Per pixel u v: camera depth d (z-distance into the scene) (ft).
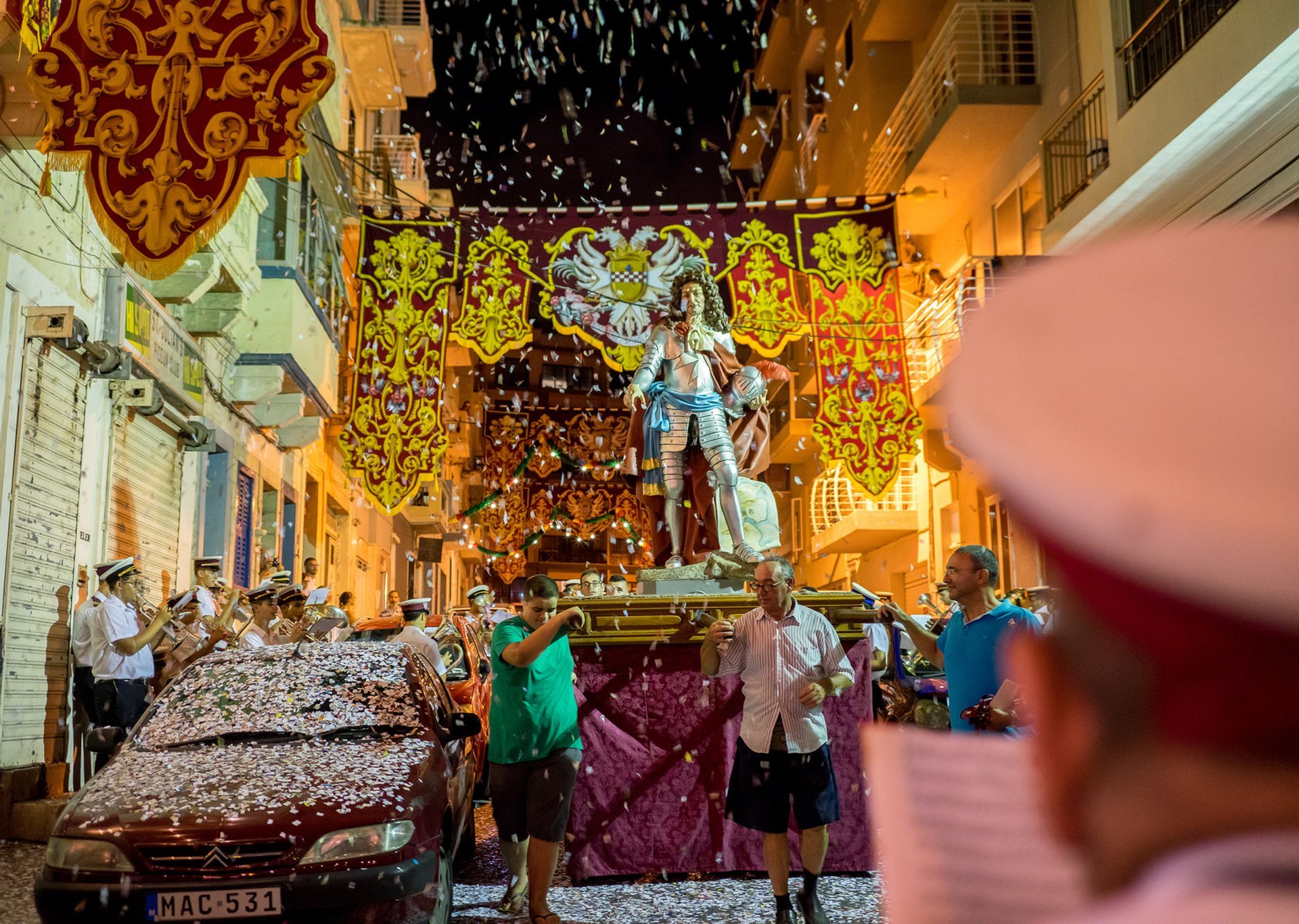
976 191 57.82
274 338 49.14
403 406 49.65
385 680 20.67
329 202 57.88
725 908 20.08
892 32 65.10
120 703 29.27
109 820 15.88
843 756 22.94
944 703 32.71
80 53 27.40
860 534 73.97
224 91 27.04
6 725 29.25
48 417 32.09
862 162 68.59
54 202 32.73
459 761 21.04
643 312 50.16
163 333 39.91
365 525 86.94
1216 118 30.17
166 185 26.81
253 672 20.83
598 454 122.42
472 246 50.70
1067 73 47.88
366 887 15.51
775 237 51.08
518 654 18.84
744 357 89.81
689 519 27.45
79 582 34.24
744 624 18.84
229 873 15.26
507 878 23.43
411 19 78.54
